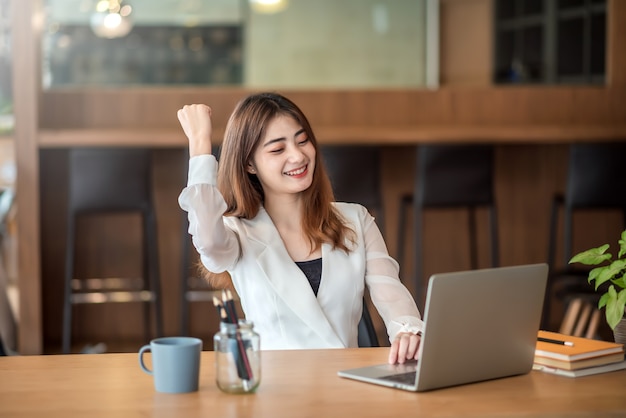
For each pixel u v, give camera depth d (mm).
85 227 6008
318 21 7961
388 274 2562
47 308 5992
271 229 2508
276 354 2197
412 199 5828
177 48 7586
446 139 5570
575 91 6152
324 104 6020
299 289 2449
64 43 7125
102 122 5820
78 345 5906
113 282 6039
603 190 5562
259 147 2479
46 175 5938
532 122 6137
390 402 1757
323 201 2555
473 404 1747
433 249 6234
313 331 2449
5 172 8438
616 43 6160
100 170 5352
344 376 1957
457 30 7590
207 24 7652
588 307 3703
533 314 1970
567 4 7285
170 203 5996
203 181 2277
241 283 2510
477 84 7602
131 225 6047
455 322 1834
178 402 1757
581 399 1792
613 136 5680
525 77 7500
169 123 5879
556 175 6215
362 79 8000
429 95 6062
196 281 6066
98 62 7285
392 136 5559
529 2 7449
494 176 6207
